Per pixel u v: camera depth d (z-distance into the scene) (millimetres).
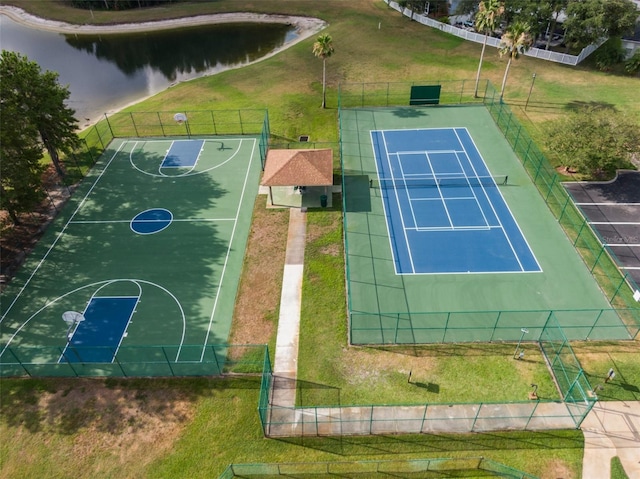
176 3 107438
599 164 39750
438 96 56500
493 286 32656
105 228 39219
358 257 35469
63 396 26734
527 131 50406
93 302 32500
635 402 25312
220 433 24672
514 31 50875
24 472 23484
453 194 41750
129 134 53125
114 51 86812
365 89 61844
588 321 30047
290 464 23016
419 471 22703
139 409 25938
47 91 42312
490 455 23250
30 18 103812
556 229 37500
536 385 26281
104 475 23188
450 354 28219
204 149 49781
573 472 22438
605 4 61281
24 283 34156
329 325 30328
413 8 86938
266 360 27438
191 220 39844
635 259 34562
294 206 41125
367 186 43188
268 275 34281
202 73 75500
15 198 36219
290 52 75500
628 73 62719
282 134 52188
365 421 24828
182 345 29297
